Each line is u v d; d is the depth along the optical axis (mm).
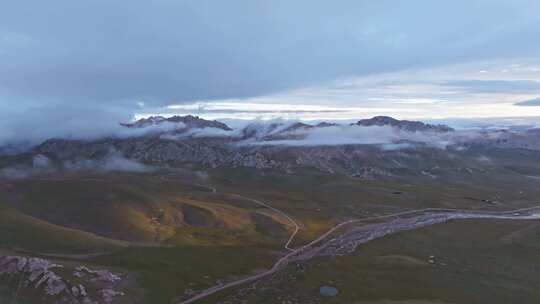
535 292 152500
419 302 142000
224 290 149000
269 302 139750
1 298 122312
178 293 143375
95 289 131875
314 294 147250
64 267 139375
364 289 152125
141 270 155375
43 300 123250
